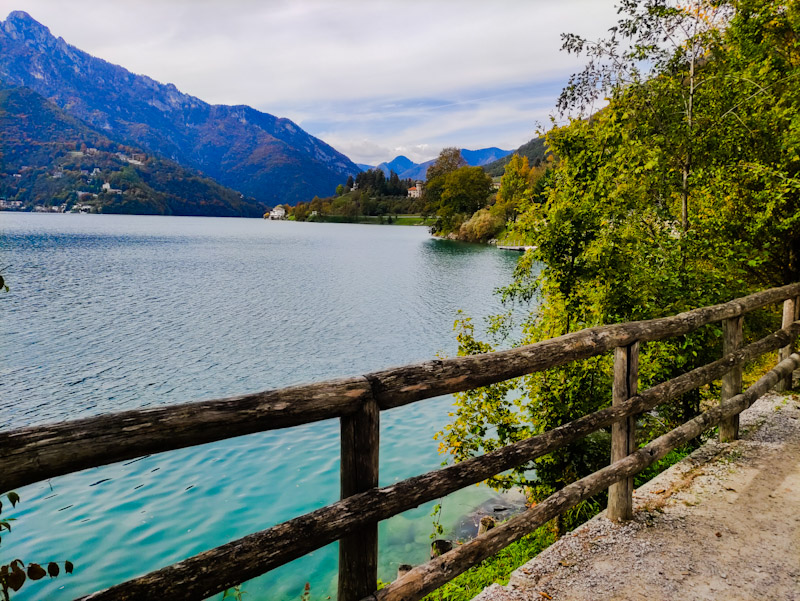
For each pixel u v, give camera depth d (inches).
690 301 211.0
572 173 229.1
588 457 213.6
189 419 53.9
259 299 1309.1
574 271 203.2
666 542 125.3
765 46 305.6
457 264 2206.0
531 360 100.0
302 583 267.6
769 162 274.1
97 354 768.9
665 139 252.4
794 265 321.4
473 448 227.5
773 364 331.6
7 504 354.0
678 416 237.1
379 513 72.7
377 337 882.8
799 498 145.1
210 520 335.6
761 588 108.1
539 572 114.2
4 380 636.7
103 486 383.6
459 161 5177.2
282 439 477.1
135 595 50.4
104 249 2716.5
